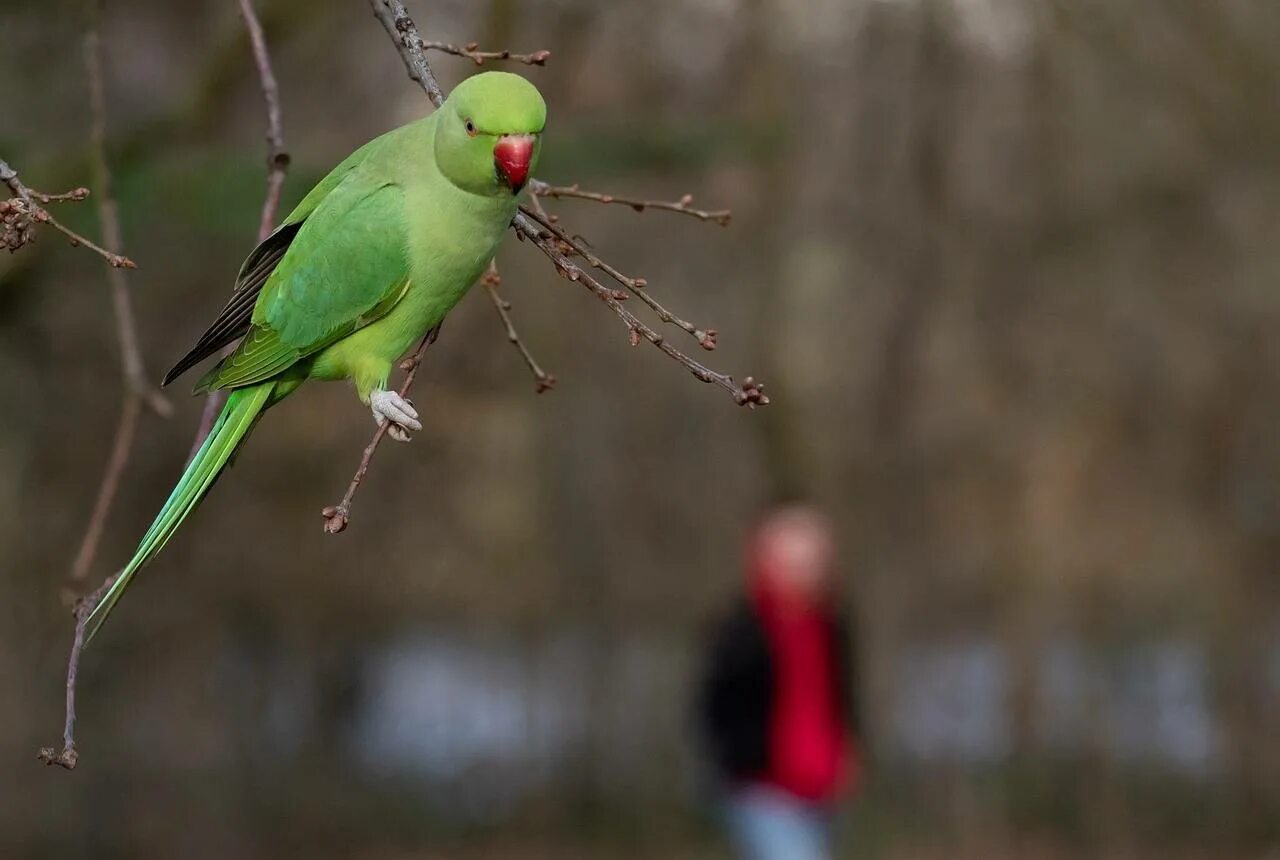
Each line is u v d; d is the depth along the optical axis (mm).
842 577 17266
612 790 20391
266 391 5879
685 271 16656
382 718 20328
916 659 18859
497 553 18562
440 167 5414
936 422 17156
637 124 12336
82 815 17219
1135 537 17656
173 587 17469
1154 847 18234
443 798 20328
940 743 19016
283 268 5762
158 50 12875
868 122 15406
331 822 19391
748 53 14688
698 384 17438
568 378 17219
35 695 16562
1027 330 16438
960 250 15945
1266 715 18172
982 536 17859
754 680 11617
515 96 5191
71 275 12023
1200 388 16562
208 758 18250
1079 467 17422
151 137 10664
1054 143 15133
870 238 15922
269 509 17672
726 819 12102
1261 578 17703
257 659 18766
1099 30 14328
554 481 18031
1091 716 18547
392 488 17938
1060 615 18078
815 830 11906
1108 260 15883
